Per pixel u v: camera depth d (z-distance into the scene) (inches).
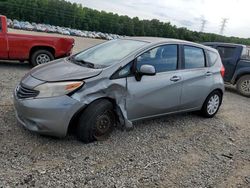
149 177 151.3
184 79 215.8
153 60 198.4
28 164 146.6
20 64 415.5
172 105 212.5
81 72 171.5
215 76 248.2
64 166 149.3
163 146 188.7
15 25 1925.4
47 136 174.9
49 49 399.2
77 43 1044.5
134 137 194.1
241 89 406.3
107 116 177.5
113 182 142.4
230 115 283.7
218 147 201.8
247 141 221.6
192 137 211.5
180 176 156.8
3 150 155.3
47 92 160.6
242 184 158.6
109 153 168.2
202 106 247.9
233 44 417.7
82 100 164.2
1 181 131.0
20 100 165.8
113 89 175.8
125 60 182.7
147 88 190.4
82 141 174.1
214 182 156.2
